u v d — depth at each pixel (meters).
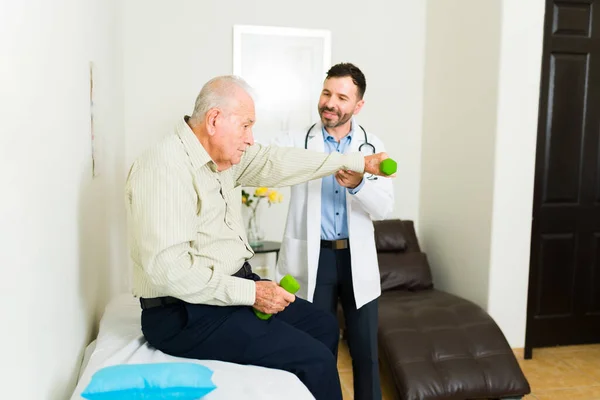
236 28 3.87
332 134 2.30
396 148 4.29
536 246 3.52
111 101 2.98
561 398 3.01
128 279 3.74
